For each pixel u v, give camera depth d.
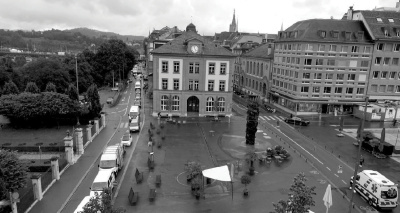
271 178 35.75
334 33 68.19
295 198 18.45
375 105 67.38
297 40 68.38
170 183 33.50
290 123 62.53
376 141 47.56
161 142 47.69
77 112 55.06
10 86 61.03
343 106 72.00
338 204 30.30
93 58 113.06
